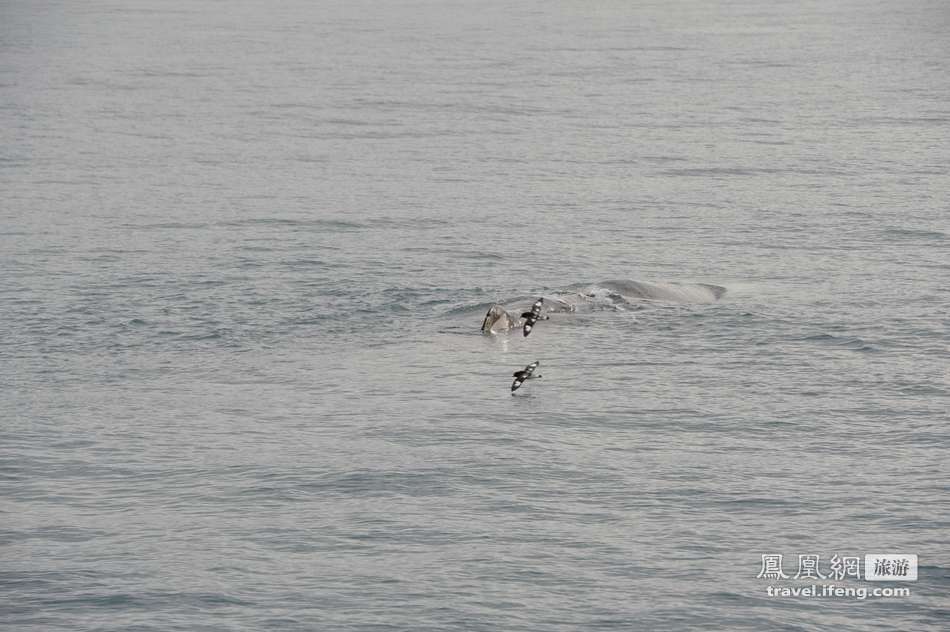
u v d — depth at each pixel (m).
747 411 40.94
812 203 81.25
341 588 27.84
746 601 27.12
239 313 54.00
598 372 45.59
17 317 53.12
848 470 35.22
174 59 187.62
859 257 65.56
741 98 139.25
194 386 44.09
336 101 140.38
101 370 45.94
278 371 45.91
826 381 44.22
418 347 48.94
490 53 194.38
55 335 50.50
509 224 75.31
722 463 35.94
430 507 32.62
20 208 80.50
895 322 52.16
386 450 37.31
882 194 83.75
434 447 37.56
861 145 106.31
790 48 197.62
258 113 131.25
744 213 78.25
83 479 35.00
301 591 27.70
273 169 97.25
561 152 105.06
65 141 111.69
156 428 39.53
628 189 87.31
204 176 93.88
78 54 192.38
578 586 27.88
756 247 68.56
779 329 51.19
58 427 39.62
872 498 33.00
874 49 193.25
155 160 101.62
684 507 32.50
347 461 36.31
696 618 26.42
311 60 186.38
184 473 35.41
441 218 77.25
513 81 157.25
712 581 28.11
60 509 32.72
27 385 44.12
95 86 153.75
